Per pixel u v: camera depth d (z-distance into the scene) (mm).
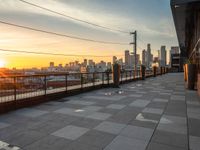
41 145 4090
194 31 17125
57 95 9336
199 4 10398
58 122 5629
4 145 4086
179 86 15781
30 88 8188
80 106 7746
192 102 8742
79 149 3908
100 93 11430
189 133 4781
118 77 14688
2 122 5605
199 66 12445
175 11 11922
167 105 8055
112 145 4086
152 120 5859
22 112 6742
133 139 4402
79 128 5125
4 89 7164
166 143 4184
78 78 11773
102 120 5840
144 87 14898
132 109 7273
